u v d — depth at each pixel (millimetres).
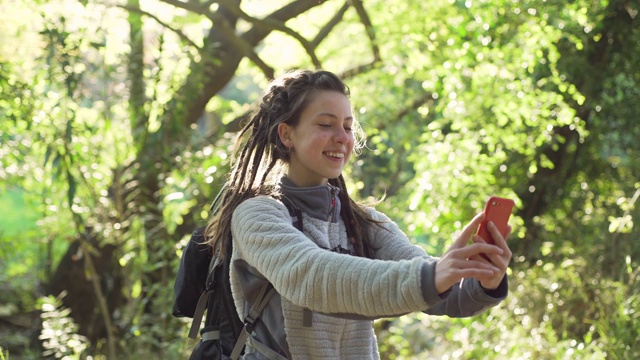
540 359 6234
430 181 7773
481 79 7387
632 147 9375
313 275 2012
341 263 1997
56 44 6715
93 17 7238
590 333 5992
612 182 9555
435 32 8242
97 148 7484
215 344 2484
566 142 9242
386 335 8844
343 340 2361
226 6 8273
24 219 12492
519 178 9398
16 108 6855
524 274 7648
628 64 8969
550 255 8594
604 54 8914
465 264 1888
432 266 1905
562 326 6918
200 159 7559
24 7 7234
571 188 9555
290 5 9148
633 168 9328
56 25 6773
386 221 2561
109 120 7477
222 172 7398
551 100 7523
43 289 9266
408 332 8812
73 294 9062
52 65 6723
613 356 5594
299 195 2379
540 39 7312
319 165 2385
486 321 6840
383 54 9508
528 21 7410
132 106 7832
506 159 8930
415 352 8602
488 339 6754
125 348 7324
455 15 8297
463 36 7727
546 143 8859
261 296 2328
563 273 7328
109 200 7797
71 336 7250
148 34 8750
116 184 7734
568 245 8391
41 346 8828
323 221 2391
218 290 2488
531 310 7074
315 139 2371
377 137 9844
